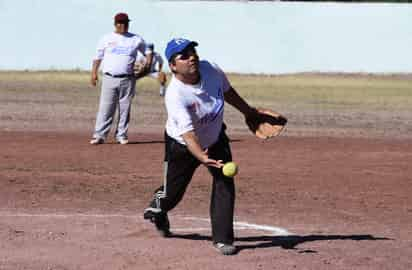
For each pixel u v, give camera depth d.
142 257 15.77
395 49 71.38
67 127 37.81
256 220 19.81
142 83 58.91
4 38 69.00
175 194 16.64
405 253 16.47
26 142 32.28
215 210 15.98
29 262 15.38
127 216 19.88
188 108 15.37
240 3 70.56
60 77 62.53
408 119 43.41
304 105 48.75
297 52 71.25
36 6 69.12
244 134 36.66
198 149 15.16
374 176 26.28
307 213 20.80
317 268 15.06
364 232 18.62
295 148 32.12
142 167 27.05
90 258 15.70
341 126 40.06
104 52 31.75
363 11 71.25
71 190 23.36
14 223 18.89
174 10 70.06
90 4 69.31
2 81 58.88
